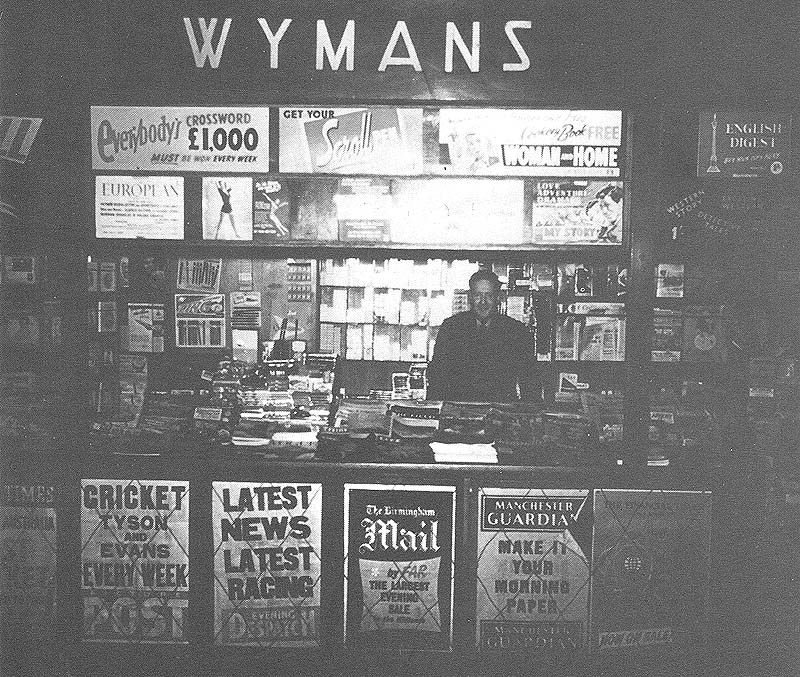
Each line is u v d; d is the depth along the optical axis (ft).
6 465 14.96
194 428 15.71
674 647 14.96
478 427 15.65
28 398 15.55
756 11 14.71
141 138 15.16
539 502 14.78
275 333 19.48
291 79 14.97
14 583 15.02
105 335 18.39
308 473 14.76
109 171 15.25
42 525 14.99
